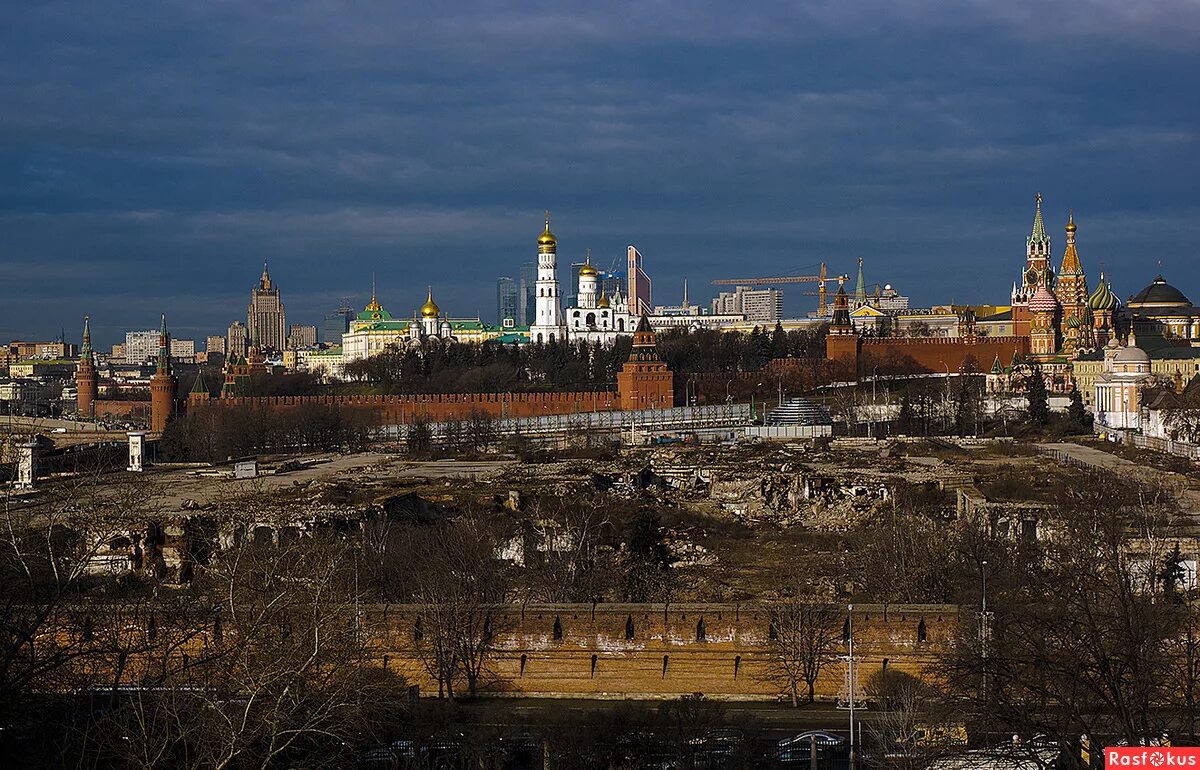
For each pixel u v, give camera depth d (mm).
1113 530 167000
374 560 188750
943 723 127312
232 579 140500
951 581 178625
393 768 126562
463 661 152750
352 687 125438
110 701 127875
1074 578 139375
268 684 121750
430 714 138875
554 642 154375
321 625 130125
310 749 123062
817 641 151500
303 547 173000
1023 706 122625
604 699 153000
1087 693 125812
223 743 115250
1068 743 116750
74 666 133500
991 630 138125
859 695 150375
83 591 152125
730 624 153000
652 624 154125
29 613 134125
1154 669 125875
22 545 146250
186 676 133000
